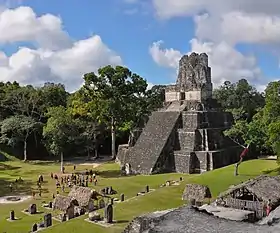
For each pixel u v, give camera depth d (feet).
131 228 50.96
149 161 191.11
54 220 106.63
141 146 203.62
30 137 264.93
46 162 241.35
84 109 237.66
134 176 181.06
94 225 89.97
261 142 159.33
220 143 200.64
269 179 99.04
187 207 45.68
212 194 122.93
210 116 207.21
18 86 300.61
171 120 204.64
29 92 273.95
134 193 140.26
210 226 39.11
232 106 333.83
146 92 267.39
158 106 277.03
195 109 208.85
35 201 133.59
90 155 273.95
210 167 185.26
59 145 198.18
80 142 252.21
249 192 92.32
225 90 349.20
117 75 226.38
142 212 101.45
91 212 99.96
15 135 249.75
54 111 203.72
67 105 289.53
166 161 193.98
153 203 111.24
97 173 193.47
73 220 94.84
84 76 224.53
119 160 229.45
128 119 237.45
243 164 170.50
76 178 173.68
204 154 186.80
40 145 266.36
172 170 193.06
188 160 187.42
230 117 226.17
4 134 250.16
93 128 250.78
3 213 117.08
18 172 199.52
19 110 272.92
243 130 160.25
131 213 100.68
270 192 90.63
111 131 258.78
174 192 124.98
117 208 106.32
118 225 89.61
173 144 199.00
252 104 333.83
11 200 135.64
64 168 213.05
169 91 227.40
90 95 229.45
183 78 227.20
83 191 116.98
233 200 90.43
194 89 216.95
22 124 242.58
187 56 227.81
